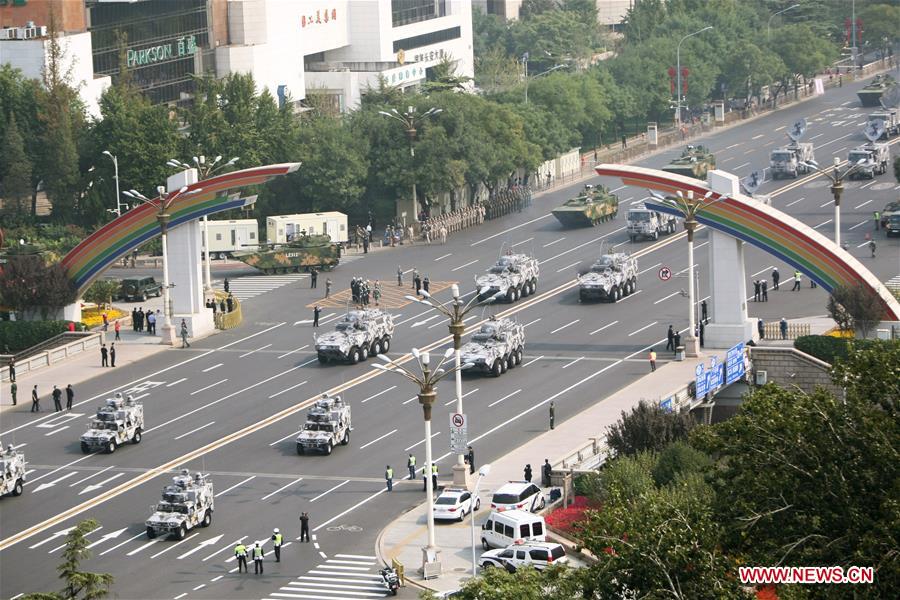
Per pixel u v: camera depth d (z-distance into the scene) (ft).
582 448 593.42
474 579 380.99
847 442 373.40
